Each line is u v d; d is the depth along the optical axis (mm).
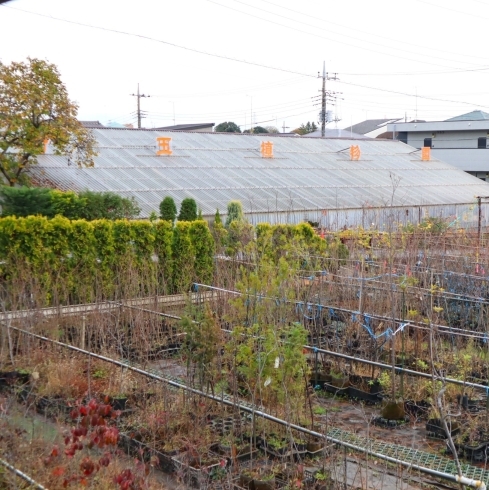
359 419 7801
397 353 9398
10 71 16953
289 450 6297
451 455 6738
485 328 10398
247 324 8078
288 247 11438
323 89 46500
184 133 28516
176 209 19016
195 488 5867
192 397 7086
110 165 22391
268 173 26656
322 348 9672
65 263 12492
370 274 12523
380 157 34188
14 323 9430
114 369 8414
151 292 12828
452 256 14047
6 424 5836
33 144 17188
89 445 5234
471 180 34656
